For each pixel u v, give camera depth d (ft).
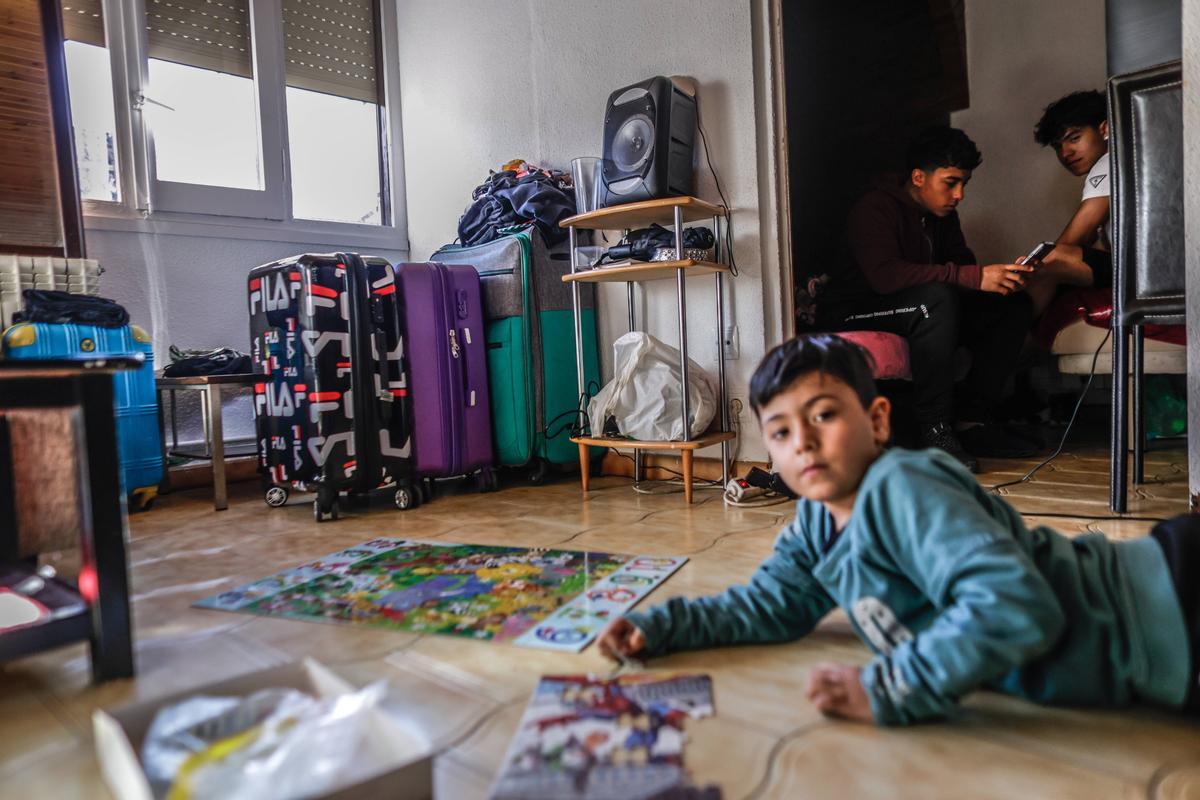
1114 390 5.77
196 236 9.70
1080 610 2.60
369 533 6.39
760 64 7.72
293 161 10.87
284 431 7.21
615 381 7.72
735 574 4.72
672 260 7.13
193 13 9.76
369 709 2.40
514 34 9.95
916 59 12.94
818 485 2.80
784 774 2.38
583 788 2.29
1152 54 5.56
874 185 11.96
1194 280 5.05
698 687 3.01
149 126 9.29
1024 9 12.26
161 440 8.58
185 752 2.27
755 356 7.89
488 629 3.89
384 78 11.72
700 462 8.39
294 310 7.06
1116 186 5.61
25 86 7.95
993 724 2.69
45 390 3.21
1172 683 2.50
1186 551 2.57
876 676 2.67
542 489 8.35
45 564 5.28
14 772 2.60
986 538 2.45
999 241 12.76
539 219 8.71
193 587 4.89
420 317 7.77
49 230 8.13
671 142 7.53
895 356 8.04
